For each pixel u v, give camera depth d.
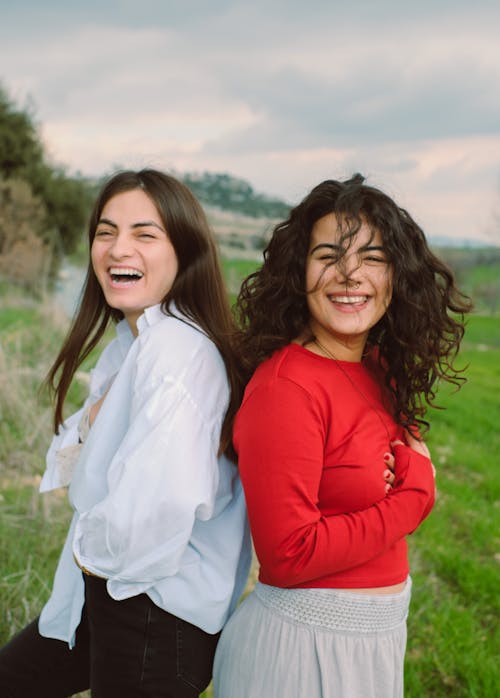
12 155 21.34
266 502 1.68
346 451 1.77
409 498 1.76
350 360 1.92
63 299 9.06
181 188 2.03
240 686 1.83
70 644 2.04
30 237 14.20
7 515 3.84
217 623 1.88
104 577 1.75
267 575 1.77
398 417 1.93
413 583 4.19
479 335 25.05
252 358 1.92
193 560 1.86
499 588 4.25
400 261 1.83
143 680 1.79
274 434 1.69
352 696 1.76
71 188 22.39
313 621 1.76
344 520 1.70
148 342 1.84
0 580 3.20
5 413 5.14
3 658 2.18
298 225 1.88
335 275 1.81
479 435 8.81
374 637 1.78
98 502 1.84
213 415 1.82
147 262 1.98
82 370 6.29
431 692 3.21
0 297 10.62
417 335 1.91
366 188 1.82
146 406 1.74
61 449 2.17
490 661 3.37
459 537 5.29
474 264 34.03
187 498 1.69
